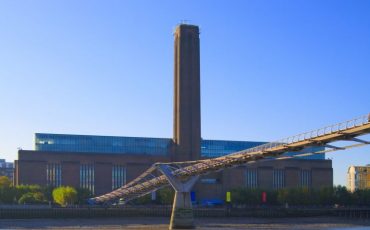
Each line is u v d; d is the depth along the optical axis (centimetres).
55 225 17775
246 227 18188
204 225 18912
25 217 19838
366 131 8962
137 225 18275
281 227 18612
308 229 17825
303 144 10494
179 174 14912
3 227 16612
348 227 19188
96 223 18862
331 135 9550
